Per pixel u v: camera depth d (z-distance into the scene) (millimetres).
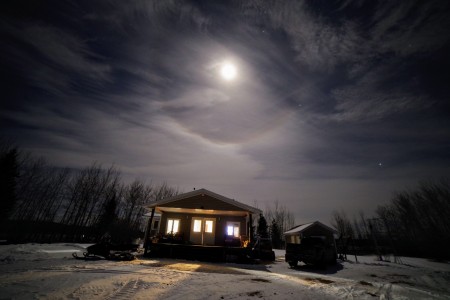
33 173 38750
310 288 8742
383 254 32562
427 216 37656
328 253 17797
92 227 44375
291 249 16656
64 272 8367
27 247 16266
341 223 55156
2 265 9531
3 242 21984
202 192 18797
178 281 8141
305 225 26781
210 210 18391
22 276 7383
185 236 19156
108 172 50031
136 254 16984
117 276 8164
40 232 38219
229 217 19797
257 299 6703
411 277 13898
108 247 13797
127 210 52281
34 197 38938
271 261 19422
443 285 11867
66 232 41406
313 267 16547
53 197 41750
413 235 38000
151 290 6672
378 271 15867
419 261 24203
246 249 16594
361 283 10633
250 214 18453
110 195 48594
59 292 5906
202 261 15547
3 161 30281
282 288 8383
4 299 5203
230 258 17422
